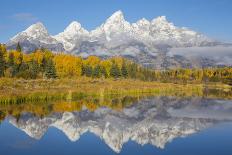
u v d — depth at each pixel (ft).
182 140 124.36
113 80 456.04
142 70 620.49
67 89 295.28
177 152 105.19
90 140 123.95
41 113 187.01
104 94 313.73
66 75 467.52
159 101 281.95
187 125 161.99
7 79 305.73
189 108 235.20
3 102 211.61
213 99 306.96
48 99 246.68
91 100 269.23
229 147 111.24
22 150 106.11
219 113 207.72
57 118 173.88
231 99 307.99
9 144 114.01
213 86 595.47
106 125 160.97
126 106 240.73
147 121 175.42
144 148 111.55
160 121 175.52
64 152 104.22
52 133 135.23
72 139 124.47
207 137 129.70
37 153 102.68
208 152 104.78
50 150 106.73
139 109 225.97
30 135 129.70
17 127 145.07
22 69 422.82
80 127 152.56
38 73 415.85
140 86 416.05
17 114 179.52
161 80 599.16
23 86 279.28
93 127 153.99
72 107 219.20
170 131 145.28
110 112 207.00
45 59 465.47
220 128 151.53
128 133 140.97
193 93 392.68
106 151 106.83
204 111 218.18
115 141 123.34
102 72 518.37
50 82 334.65
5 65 408.67
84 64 531.09
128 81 465.47
